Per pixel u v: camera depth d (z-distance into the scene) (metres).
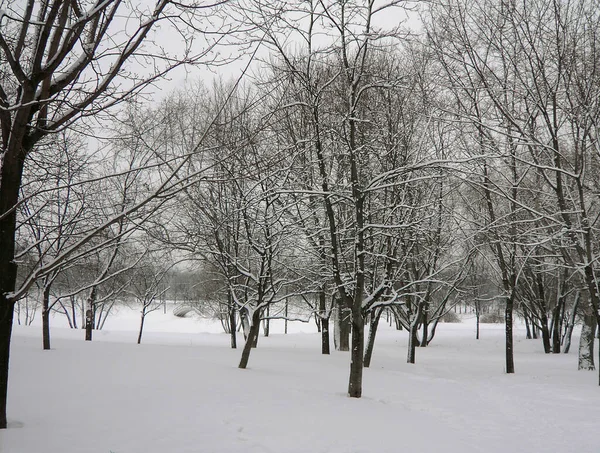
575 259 17.66
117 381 10.82
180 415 7.88
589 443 7.78
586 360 17.97
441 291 32.16
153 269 28.27
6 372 6.59
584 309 18.16
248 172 9.59
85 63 6.21
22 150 6.11
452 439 7.61
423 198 16.52
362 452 6.52
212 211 15.52
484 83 12.73
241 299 21.19
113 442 6.35
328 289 21.73
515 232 16.86
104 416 7.70
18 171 6.33
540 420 9.46
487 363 21.00
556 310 27.34
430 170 14.68
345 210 17.30
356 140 13.44
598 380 14.89
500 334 41.38
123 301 42.59
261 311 15.61
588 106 12.30
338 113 12.39
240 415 8.05
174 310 54.75
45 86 6.20
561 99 13.58
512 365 17.31
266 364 16.02
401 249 18.72
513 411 10.29
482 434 8.20
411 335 20.23
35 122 6.44
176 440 6.51
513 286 17.38
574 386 13.66
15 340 21.94
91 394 9.35
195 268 26.31
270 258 14.72
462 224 18.59
